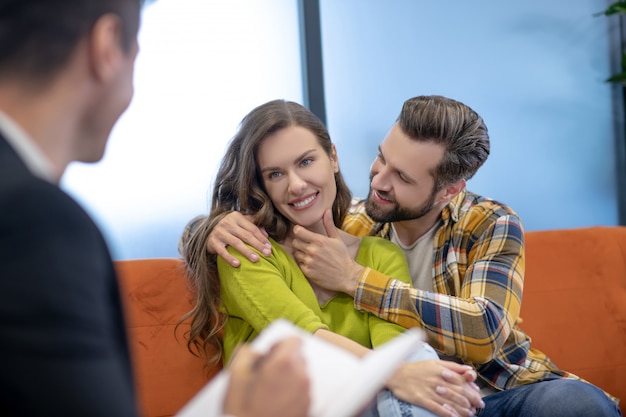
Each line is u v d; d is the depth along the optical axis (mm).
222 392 679
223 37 2740
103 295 545
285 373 626
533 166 3119
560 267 1858
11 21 571
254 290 1451
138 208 2646
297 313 1418
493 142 3074
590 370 1800
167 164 2672
